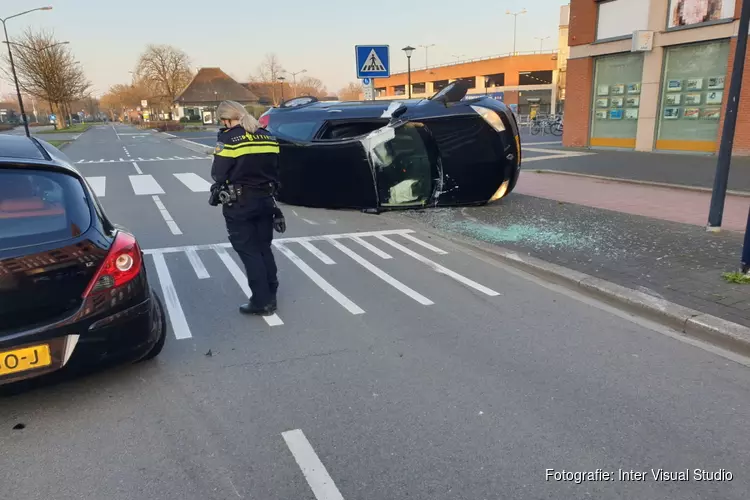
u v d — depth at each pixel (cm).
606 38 1712
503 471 261
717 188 664
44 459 271
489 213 845
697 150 1522
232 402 323
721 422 300
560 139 2488
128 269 321
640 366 366
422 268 594
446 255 644
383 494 245
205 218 852
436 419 304
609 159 1486
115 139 3725
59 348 294
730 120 636
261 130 441
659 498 244
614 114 1750
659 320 443
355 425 299
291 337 416
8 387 289
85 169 1595
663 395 328
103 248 313
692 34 1462
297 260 623
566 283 532
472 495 245
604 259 583
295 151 888
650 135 1631
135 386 341
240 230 437
